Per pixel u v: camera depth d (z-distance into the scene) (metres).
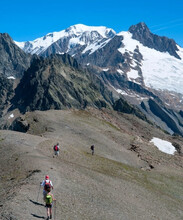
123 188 43.41
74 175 38.53
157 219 35.12
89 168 49.56
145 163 73.81
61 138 71.50
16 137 55.88
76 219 24.55
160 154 87.50
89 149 68.50
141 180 56.50
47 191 23.02
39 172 34.50
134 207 35.53
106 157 67.25
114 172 54.25
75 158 53.25
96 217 26.67
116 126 114.50
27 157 42.88
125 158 71.88
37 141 55.72
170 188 58.00
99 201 31.52
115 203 33.41
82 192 32.19
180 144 117.31
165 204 44.62
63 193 29.59
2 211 21.09
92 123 97.69
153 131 129.25
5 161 42.75
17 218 20.19
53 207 25.16
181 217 41.62
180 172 73.88
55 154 49.91
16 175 35.12
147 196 45.09
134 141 91.00
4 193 27.22
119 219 28.58
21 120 83.81
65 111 106.19
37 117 86.12
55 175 35.00
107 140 81.38
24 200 24.14
